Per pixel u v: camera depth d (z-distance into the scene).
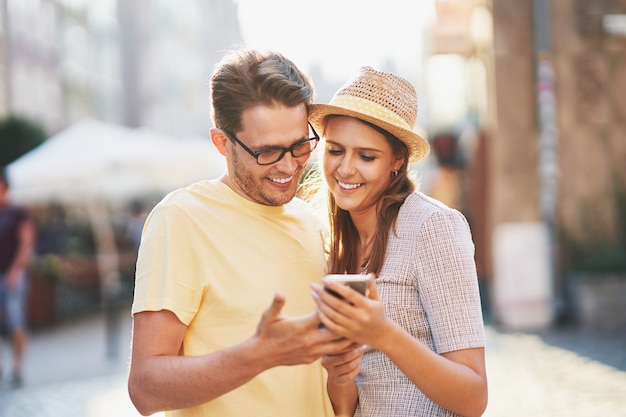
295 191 2.58
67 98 32.12
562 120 11.47
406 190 2.70
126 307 16.55
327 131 2.68
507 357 8.46
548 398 6.55
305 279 2.63
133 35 39.06
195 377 2.21
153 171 14.28
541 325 10.91
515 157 11.46
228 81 2.49
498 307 11.16
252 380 2.48
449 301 2.45
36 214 17.78
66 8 32.25
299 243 2.65
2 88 25.52
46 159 14.23
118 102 38.88
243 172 2.53
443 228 2.50
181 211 2.50
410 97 2.67
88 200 15.48
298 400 2.53
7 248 9.30
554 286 11.18
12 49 26.31
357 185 2.65
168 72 41.41
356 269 2.79
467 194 13.36
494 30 11.45
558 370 7.65
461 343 2.42
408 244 2.55
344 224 2.80
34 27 28.56
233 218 2.56
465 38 12.74
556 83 11.46
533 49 11.50
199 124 46.75
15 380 9.08
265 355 2.13
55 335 13.20
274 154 2.47
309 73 2.63
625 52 11.48
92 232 18.20
